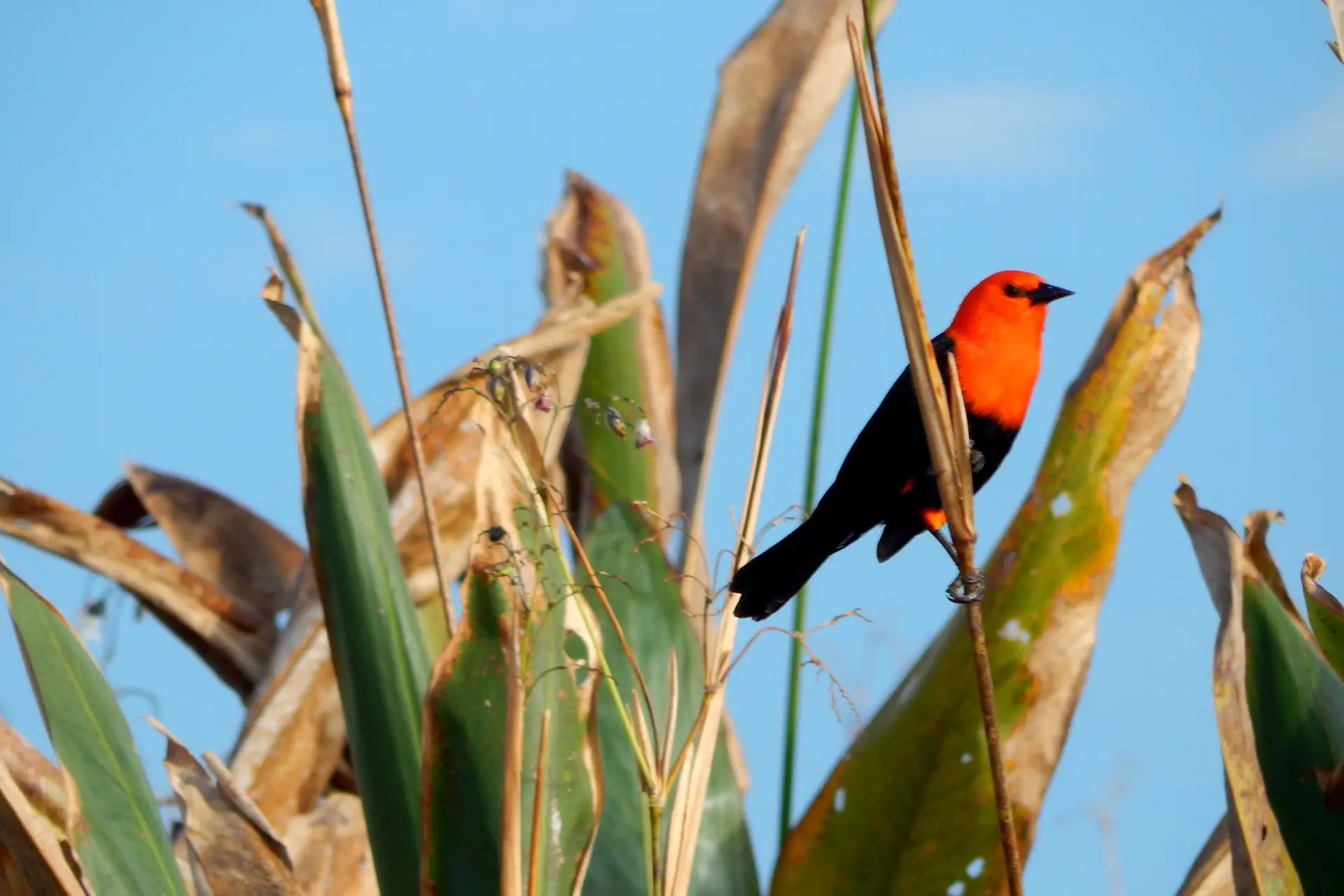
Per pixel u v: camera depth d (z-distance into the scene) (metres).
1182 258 7.34
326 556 6.49
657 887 5.75
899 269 5.12
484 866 5.70
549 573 5.98
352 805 8.96
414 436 6.51
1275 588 6.55
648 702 5.82
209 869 6.32
